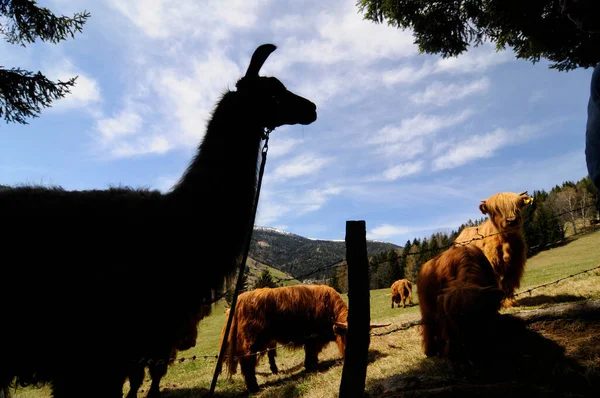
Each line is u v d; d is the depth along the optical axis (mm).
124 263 2920
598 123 1867
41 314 2719
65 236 2854
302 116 3895
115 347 2887
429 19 11836
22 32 8070
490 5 10508
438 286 5738
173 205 3301
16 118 7496
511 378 4105
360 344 3480
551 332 5043
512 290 7824
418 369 5160
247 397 6551
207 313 4766
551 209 74250
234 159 3584
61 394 2885
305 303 7660
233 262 3514
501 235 7781
